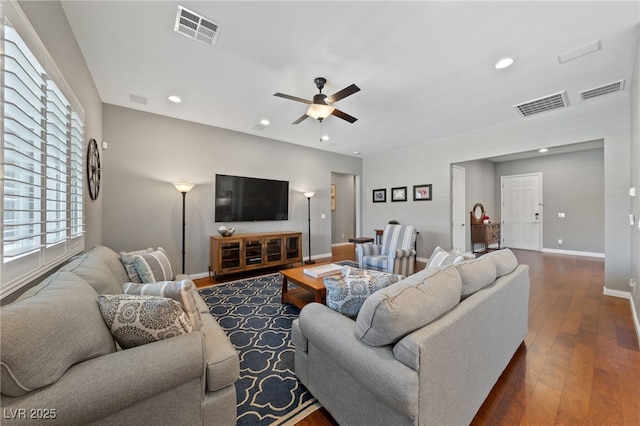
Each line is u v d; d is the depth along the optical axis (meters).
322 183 6.00
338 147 5.81
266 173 5.05
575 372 1.77
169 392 1.01
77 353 0.88
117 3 1.77
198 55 2.37
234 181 4.61
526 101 3.33
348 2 1.77
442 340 1.07
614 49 2.25
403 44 2.20
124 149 3.60
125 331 1.09
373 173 6.62
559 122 3.62
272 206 5.11
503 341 1.68
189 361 1.02
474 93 3.10
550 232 6.46
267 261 4.56
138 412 0.95
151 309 1.10
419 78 2.75
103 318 1.09
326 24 1.97
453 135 4.86
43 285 1.08
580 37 2.11
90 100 2.67
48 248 1.56
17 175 1.27
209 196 4.36
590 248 5.89
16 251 1.22
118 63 2.49
